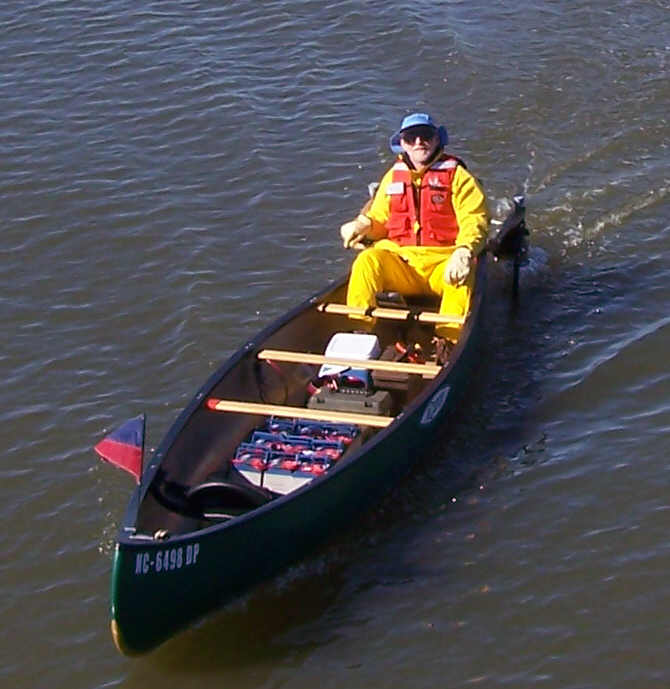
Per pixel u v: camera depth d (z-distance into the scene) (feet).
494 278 31.09
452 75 39.34
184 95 38.99
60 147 36.76
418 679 21.24
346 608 22.61
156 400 27.63
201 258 32.14
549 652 21.52
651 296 30.32
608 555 23.31
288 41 41.65
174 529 22.20
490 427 26.58
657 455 25.49
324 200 34.35
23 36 42.42
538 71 39.19
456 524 24.27
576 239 32.45
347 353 25.57
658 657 21.27
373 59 40.52
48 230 33.37
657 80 38.45
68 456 26.20
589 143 36.01
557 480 25.09
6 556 23.91
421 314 26.55
